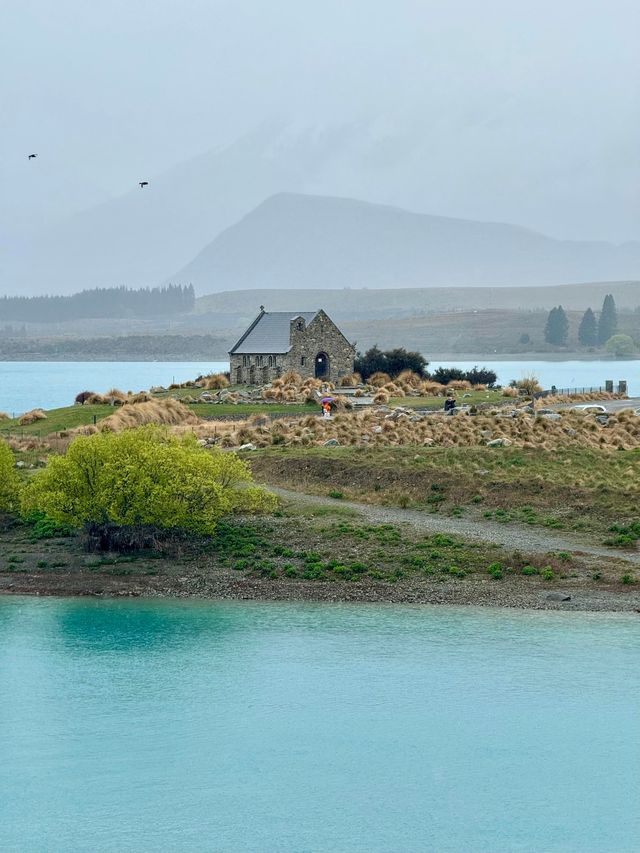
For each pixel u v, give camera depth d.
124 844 93.56
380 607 145.88
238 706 117.38
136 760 107.19
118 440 169.75
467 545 165.00
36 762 106.94
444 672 124.56
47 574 159.88
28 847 93.44
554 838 94.56
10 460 186.38
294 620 141.50
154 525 170.00
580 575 154.00
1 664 129.00
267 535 171.75
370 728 112.56
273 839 94.56
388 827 96.00
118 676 125.50
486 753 108.00
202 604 148.25
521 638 133.88
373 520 178.25
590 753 107.62
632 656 127.94
